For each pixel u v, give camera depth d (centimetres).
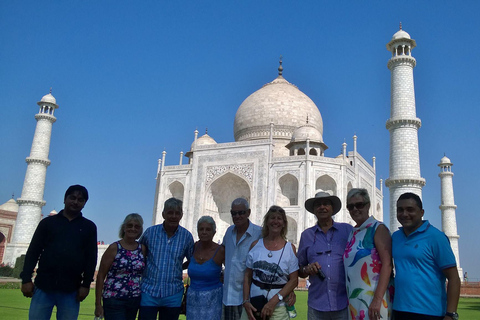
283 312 936
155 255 1076
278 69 8469
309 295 987
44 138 6619
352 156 6247
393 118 4481
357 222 961
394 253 889
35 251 1005
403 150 4372
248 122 7419
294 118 7275
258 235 1041
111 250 1047
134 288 1041
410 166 4312
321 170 5662
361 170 6347
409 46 4709
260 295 938
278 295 921
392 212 4341
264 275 945
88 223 1054
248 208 1052
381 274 852
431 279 841
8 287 3459
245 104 7662
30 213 6344
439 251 839
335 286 947
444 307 841
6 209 8744
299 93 7744
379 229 906
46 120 6700
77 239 1013
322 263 962
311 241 1007
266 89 7706
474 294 4244
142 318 1038
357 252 898
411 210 875
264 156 5947
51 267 986
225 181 6288
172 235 1104
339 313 936
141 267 1058
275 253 962
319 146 6259
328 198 1008
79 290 1021
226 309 1025
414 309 831
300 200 5534
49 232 1013
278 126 7206
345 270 921
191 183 6347
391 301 878
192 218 6166
